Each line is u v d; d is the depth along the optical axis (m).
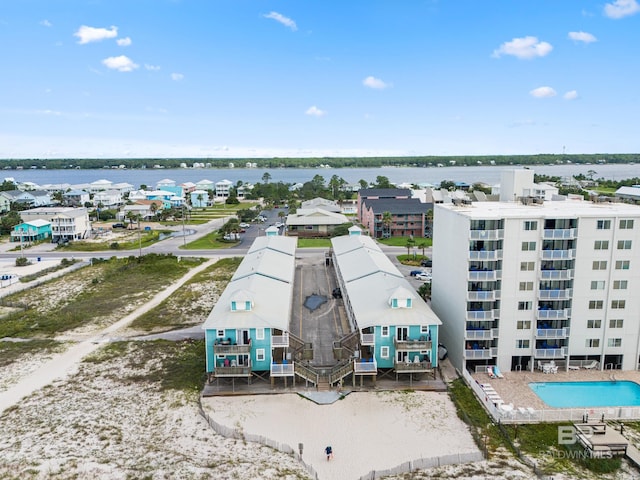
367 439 44.22
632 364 57.66
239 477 38.03
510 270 55.31
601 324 56.62
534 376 56.06
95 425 46.03
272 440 43.25
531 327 56.50
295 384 54.03
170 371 57.59
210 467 39.34
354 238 101.62
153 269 103.94
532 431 45.38
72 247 130.00
